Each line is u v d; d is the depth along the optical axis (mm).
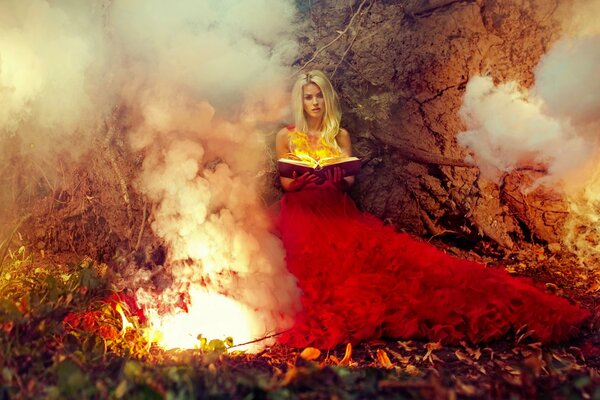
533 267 6258
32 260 6328
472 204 6598
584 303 5332
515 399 3262
